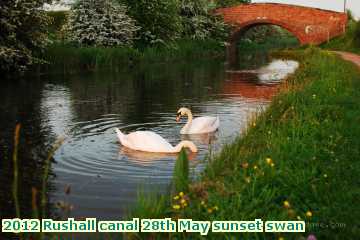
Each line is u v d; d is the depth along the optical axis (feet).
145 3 167.43
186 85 86.12
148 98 68.18
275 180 23.41
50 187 28.89
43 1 94.48
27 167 32.99
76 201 26.61
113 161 34.37
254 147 31.78
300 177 23.62
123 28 152.05
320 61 87.04
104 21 152.35
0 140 41.04
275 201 21.86
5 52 88.28
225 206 20.67
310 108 40.91
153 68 127.65
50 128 46.06
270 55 199.21
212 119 44.45
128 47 145.79
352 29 210.38
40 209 25.54
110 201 26.53
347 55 135.85
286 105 44.83
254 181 22.39
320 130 33.91
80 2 151.02
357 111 41.42
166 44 166.91
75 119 50.85
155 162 34.17
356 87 57.67
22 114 54.19
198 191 23.41
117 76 103.14
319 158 27.84
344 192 22.63
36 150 37.50
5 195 27.63
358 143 31.68
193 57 179.11
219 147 38.42
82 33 149.38
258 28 311.47
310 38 231.50
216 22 229.25
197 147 38.47
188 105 61.05
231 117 51.65
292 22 234.58
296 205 21.38
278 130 33.32
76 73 108.47
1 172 31.83
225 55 199.72
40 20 93.97
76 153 36.47
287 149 28.53
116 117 52.11
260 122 39.63
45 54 104.88
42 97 68.85
